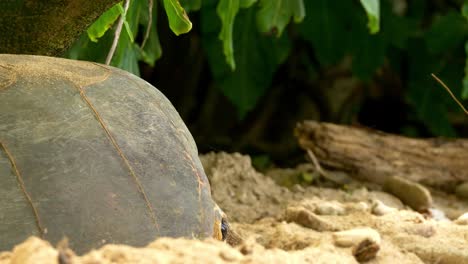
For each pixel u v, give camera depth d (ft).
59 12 21.63
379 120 50.85
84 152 17.53
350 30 43.50
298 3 31.48
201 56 48.52
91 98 18.52
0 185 16.76
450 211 31.48
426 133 50.47
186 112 50.06
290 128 50.55
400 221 26.14
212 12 40.01
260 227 26.11
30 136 17.42
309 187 32.91
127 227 17.15
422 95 45.47
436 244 23.91
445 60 44.98
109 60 24.97
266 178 32.19
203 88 50.31
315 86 50.47
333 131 33.53
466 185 33.58
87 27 22.65
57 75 18.80
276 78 50.31
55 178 17.04
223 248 15.21
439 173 34.06
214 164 32.04
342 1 43.29
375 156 33.78
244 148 49.75
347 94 50.49
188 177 18.54
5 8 21.58
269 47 41.22
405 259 22.33
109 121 18.28
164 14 43.88
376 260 21.66
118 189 17.42
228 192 30.48
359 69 43.83
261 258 15.26
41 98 18.06
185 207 18.04
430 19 48.52
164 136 18.81
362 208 27.50
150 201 17.63
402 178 33.35
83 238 16.70
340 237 21.93
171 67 48.39
